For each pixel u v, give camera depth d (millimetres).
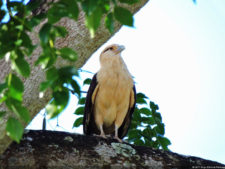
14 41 6238
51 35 6371
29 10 6785
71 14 6309
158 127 12430
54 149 8305
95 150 8617
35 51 8734
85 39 9641
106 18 6484
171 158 9086
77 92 6277
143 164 8797
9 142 7238
